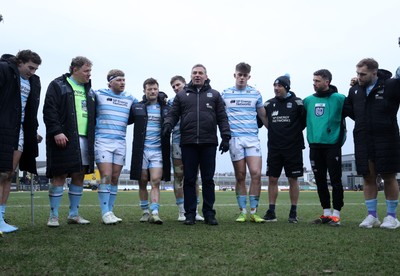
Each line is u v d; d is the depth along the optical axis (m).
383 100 4.74
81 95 5.00
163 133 5.18
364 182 4.95
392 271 2.44
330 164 5.23
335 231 4.23
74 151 4.72
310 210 8.02
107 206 5.14
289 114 5.64
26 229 4.38
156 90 5.59
